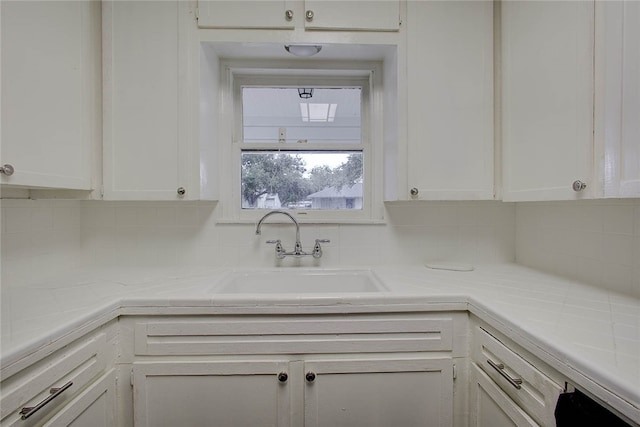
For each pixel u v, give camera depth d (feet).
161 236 5.14
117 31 4.29
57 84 3.59
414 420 3.42
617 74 2.68
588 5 2.96
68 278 4.26
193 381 3.32
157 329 3.31
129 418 3.32
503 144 4.34
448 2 4.49
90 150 4.14
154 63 4.33
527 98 3.85
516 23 4.06
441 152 4.49
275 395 3.34
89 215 5.06
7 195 3.80
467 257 5.34
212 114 4.99
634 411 1.67
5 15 2.98
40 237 4.25
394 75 4.69
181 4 4.36
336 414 3.38
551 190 3.44
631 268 3.43
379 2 4.49
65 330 2.58
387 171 5.11
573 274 4.20
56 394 2.48
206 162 4.72
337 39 4.50
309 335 3.37
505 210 5.35
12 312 2.89
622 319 2.69
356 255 5.28
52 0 3.51
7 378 2.16
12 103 3.04
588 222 3.97
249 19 4.42
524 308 2.98
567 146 3.22
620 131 2.65
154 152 4.34
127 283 3.99
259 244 5.21
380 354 3.41
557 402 2.13
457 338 3.47
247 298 3.33
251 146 5.44
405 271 4.72
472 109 4.48
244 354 3.34
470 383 3.44
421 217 5.32
